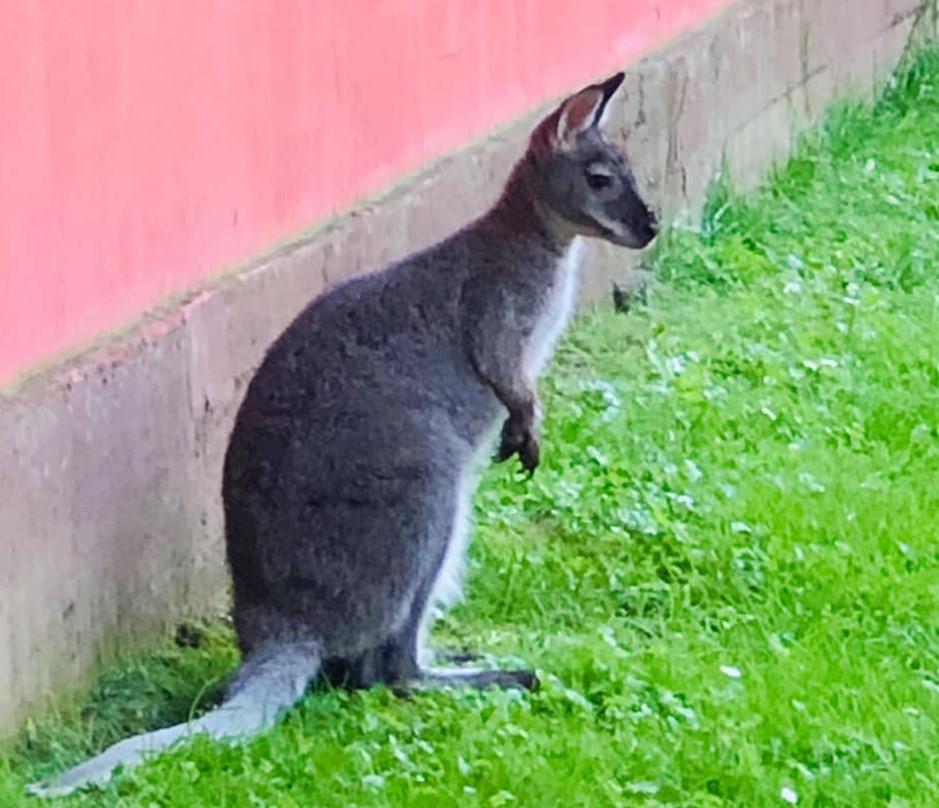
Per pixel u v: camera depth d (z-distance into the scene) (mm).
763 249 10492
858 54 13273
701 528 7086
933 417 8344
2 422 5363
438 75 8242
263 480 5742
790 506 7211
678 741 5508
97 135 5934
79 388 5699
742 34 11211
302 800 5148
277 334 6812
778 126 11820
